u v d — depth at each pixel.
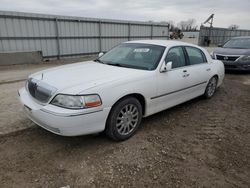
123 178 2.63
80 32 15.88
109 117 3.21
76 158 2.97
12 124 3.89
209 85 5.52
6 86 6.74
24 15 12.76
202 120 4.39
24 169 2.72
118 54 4.47
